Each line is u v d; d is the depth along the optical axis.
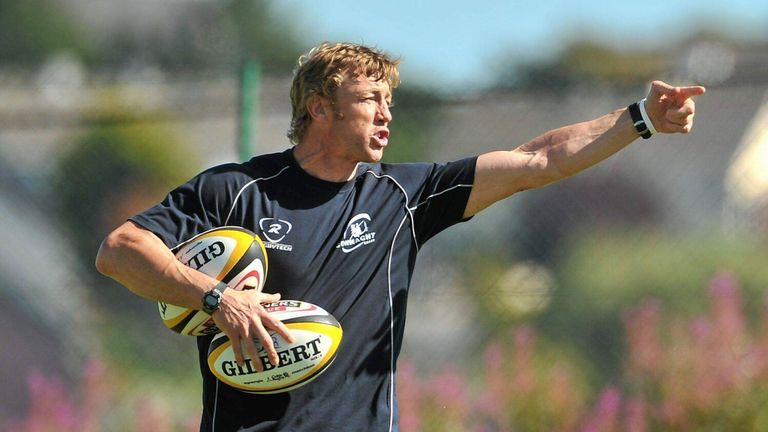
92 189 31.47
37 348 27.77
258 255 14.37
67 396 27.42
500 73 28.83
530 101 27.80
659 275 29.34
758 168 31.73
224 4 74.75
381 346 14.90
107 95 31.25
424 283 28.59
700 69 27.62
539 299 27.92
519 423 26.41
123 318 28.39
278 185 14.93
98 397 27.34
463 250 29.22
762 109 32.03
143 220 14.30
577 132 15.42
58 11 82.38
